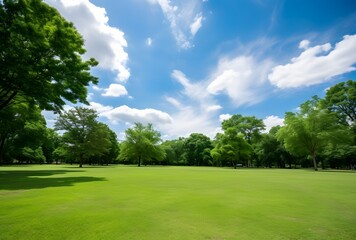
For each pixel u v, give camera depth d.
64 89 17.64
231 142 55.62
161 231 4.41
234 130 57.19
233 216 5.58
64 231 4.36
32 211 5.86
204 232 4.37
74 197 8.03
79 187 10.94
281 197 8.47
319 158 55.72
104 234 4.21
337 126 38.66
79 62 17.70
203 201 7.52
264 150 64.50
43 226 4.64
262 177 19.33
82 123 48.69
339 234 4.28
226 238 4.05
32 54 14.50
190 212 5.97
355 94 44.66
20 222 4.90
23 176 18.30
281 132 44.25
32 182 13.32
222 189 10.75
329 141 37.97
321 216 5.61
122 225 4.77
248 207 6.63
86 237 4.05
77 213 5.69
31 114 26.50
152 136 68.94
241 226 4.76
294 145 41.91
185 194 9.02
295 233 4.32
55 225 4.71
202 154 83.44
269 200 7.81
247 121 69.00
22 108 24.55
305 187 11.77
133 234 4.23
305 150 42.19
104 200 7.54
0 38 12.61
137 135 65.38
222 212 5.99
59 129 47.44
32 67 14.46
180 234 4.24
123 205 6.76
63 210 6.00
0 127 29.08
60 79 16.44
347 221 5.17
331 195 8.99
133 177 17.84
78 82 17.80
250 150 56.62
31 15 14.20
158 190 10.14
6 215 5.45
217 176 20.19
